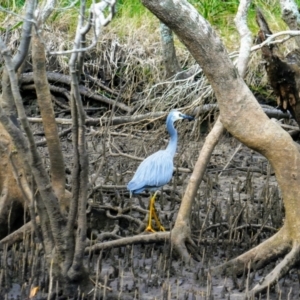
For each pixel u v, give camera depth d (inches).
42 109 423.8
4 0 904.3
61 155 444.1
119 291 404.5
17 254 433.7
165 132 773.3
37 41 395.2
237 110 402.6
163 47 813.9
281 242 419.8
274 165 411.2
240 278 428.1
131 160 709.9
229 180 674.8
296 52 484.4
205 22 390.3
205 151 457.7
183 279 428.1
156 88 837.2
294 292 410.3
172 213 543.2
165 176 500.1
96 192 557.3
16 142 368.5
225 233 494.0
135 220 513.0
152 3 377.1
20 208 475.5
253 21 863.7
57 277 385.7
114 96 872.9
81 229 375.6
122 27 895.7
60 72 880.9
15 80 344.5
